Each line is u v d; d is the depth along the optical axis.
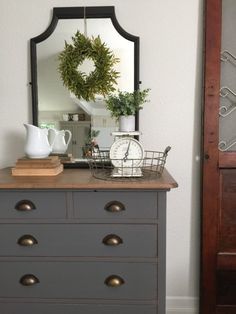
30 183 1.12
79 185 1.10
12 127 1.61
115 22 1.50
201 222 1.58
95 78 1.52
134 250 1.14
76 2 1.54
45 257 1.16
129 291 1.16
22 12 1.55
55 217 1.14
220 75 1.51
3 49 1.57
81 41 1.51
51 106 1.56
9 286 1.18
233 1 1.50
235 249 1.57
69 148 1.56
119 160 1.22
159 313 1.16
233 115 1.55
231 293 1.61
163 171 1.36
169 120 1.57
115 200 1.12
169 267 1.64
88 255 1.15
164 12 1.52
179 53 1.53
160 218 1.12
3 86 1.59
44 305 1.19
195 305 1.64
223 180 1.55
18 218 1.15
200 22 1.52
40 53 1.54
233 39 1.51
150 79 1.55
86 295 1.17
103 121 1.55
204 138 1.52
